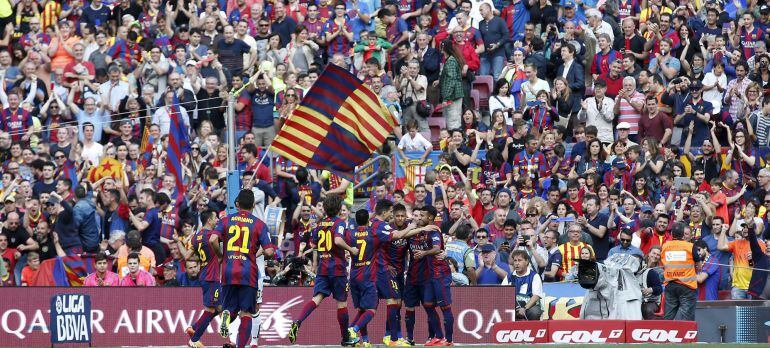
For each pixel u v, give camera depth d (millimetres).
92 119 85125
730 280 67625
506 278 64062
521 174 78125
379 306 61906
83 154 82562
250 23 92625
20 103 85562
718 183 73125
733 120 82438
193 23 92000
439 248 56344
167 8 91812
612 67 84188
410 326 57844
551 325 59031
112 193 73625
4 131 84125
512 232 67875
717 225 68312
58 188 73625
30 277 70250
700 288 66562
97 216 72750
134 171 79812
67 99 87000
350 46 91500
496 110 80938
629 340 58406
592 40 87250
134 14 94375
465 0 90562
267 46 89188
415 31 90875
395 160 79938
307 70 88312
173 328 61625
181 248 69312
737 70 84375
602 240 70500
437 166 76750
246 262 50938
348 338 54812
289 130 66312
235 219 51312
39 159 77562
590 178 74500
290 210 73812
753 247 65375
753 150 80688
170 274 66750
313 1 93750
